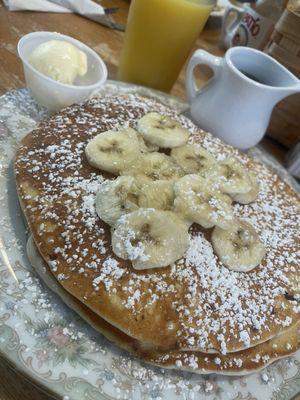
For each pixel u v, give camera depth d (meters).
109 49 0.22
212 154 0.16
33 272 0.12
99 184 0.13
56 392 0.10
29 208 0.12
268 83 0.18
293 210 0.16
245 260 0.13
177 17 0.18
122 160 0.13
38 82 0.15
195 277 0.12
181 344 0.11
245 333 0.11
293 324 0.12
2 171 0.14
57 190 0.12
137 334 0.11
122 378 0.11
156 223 0.12
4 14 0.20
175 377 0.11
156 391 0.11
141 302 0.11
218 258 0.13
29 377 0.10
